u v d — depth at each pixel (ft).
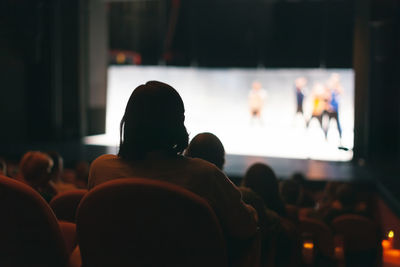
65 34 42.70
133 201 3.19
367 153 35.29
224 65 49.29
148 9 49.60
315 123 46.26
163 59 49.93
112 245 3.37
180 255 3.30
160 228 3.24
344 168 32.07
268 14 48.42
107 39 45.91
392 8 33.47
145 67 49.90
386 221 23.26
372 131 35.27
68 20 42.63
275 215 5.90
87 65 43.78
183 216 3.19
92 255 3.47
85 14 43.37
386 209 23.52
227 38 49.29
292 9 47.78
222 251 3.31
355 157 35.45
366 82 35.63
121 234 3.31
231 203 3.78
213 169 3.75
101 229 3.34
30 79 42.65
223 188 3.76
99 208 3.28
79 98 42.93
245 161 33.68
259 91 48.14
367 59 35.60
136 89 4.00
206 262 3.32
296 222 9.89
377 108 35.22
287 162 33.76
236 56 49.16
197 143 5.36
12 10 37.04
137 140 3.84
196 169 3.72
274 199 8.57
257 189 8.49
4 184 3.40
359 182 27.40
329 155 36.65
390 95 34.99
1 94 40.93
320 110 44.60
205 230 3.23
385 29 34.04
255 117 48.08
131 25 49.42
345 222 11.34
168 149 3.88
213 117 48.88
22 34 38.50
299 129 46.60
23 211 3.46
